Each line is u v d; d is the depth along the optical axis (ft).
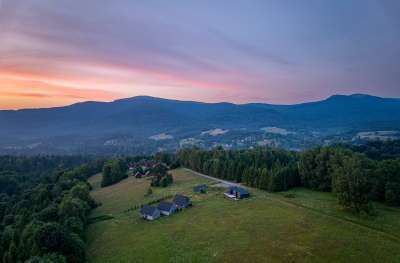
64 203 291.17
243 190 315.78
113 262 202.28
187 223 255.50
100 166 650.84
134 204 337.72
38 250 199.93
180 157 549.54
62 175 528.63
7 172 590.96
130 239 237.86
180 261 192.34
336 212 249.75
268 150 483.10
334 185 297.33
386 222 226.38
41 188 411.13
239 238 215.92
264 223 237.45
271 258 186.80
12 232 257.34
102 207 352.69
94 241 245.04
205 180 414.21
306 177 340.80
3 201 420.77
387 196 269.03
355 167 269.85
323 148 350.23
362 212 238.68
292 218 242.37
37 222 247.70
